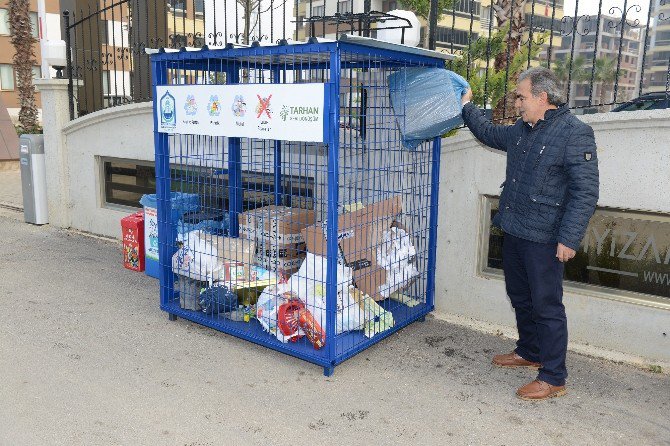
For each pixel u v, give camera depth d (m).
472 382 3.57
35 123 19.17
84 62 7.44
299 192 4.53
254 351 3.96
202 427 2.98
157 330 4.28
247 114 3.68
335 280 3.50
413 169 4.48
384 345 4.10
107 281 5.40
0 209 8.55
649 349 3.78
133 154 6.45
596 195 3.02
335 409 3.21
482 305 4.46
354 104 4.41
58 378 3.46
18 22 18.36
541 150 3.13
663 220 3.65
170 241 4.54
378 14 4.34
